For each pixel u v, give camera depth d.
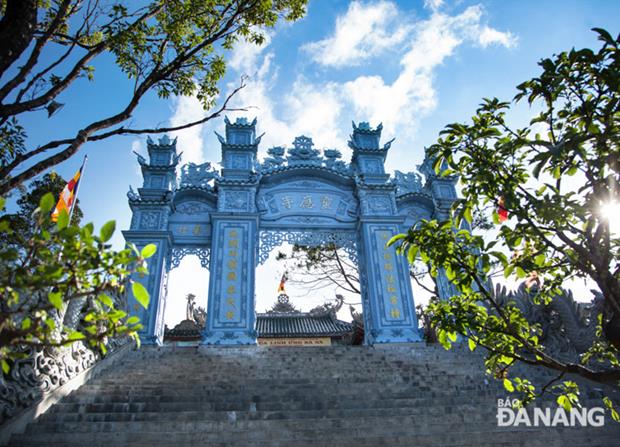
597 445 7.38
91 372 10.75
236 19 8.16
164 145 21.48
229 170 20.67
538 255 5.46
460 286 5.12
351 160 22.92
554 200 4.61
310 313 29.23
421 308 24.23
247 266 18.44
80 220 18.81
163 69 6.87
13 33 5.00
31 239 3.45
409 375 11.95
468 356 14.96
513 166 5.08
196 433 7.21
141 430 7.43
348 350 15.88
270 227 20.16
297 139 22.67
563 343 12.98
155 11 7.40
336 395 9.52
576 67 4.45
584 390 10.59
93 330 3.62
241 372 12.24
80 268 3.26
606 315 4.77
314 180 21.64
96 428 7.43
